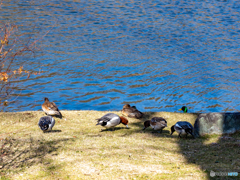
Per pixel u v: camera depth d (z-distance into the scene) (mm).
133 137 12500
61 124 14445
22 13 52125
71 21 49688
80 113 16625
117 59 32562
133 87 25359
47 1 63406
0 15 49125
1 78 9234
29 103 21219
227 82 26375
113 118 13141
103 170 8586
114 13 56719
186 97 23312
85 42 39031
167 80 26812
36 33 41094
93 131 13359
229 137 11750
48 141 11297
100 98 23188
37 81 25656
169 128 14508
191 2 68438
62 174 8312
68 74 27828
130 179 8000
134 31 45500
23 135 12133
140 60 32406
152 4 65562
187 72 28875
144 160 9469
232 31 46906
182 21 52688
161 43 39625
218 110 21047
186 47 38000
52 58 31875
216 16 56719
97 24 48844
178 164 9164
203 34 44875
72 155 9789
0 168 8742
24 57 30688
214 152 10242
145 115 16688
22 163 9117
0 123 14094
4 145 10734
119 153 10086
